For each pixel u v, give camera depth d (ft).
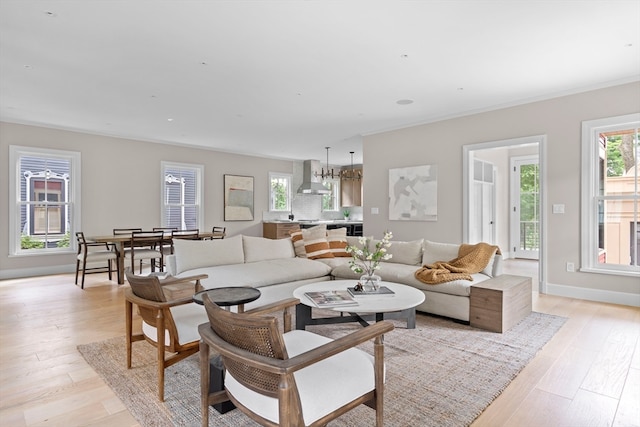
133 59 11.35
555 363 8.36
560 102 14.66
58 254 20.25
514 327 10.83
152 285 6.84
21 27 9.36
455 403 6.69
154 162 24.07
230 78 13.01
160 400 6.81
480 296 10.77
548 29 9.59
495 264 12.89
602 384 7.39
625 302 13.25
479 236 22.67
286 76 12.85
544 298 14.28
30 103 15.87
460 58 11.39
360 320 10.64
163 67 11.99
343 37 10.00
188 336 7.18
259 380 4.53
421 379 7.60
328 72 12.50
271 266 13.43
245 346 4.50
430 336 10.13
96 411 6.48
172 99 15.38
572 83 13.65
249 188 29.43
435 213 18.61
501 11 8.72
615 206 13.73
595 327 10.80
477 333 10.37
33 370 8.09
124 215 22.67
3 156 18.60
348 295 9.93
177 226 25.32
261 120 18.97
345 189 35.81
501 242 25.91
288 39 10.11
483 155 23.09
